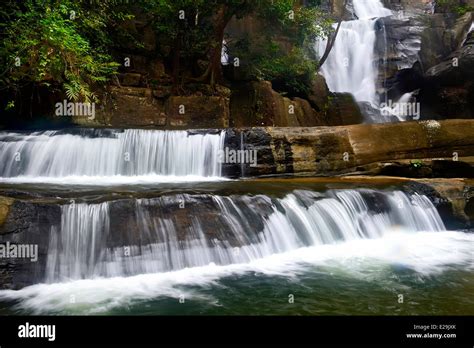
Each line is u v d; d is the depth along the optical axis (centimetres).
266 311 444
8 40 786
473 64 1842
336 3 2466
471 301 480
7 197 517
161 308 444
